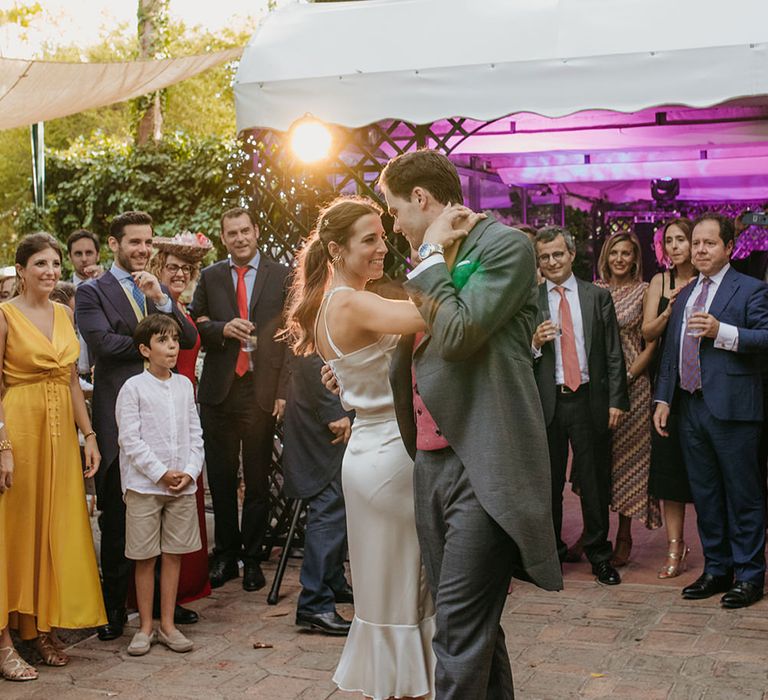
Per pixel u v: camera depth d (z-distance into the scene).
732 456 5.05
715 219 5.11
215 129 30.66
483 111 5.50
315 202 6.32
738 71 5.12
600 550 5.58
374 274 3.41
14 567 4.44
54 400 4.54
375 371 3.34
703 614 4.91
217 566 5.73
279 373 5.67
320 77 5.80
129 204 14.54
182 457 4.70
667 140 7.88
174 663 4.43
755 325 5.01
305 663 4.39
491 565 2.95
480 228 2.95
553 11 5.61
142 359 4.88
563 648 4.49
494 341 2.92
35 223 14.77
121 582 4.84
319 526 4.85
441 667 2.97
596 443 5.62
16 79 8.47
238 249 5.75
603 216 11.33
